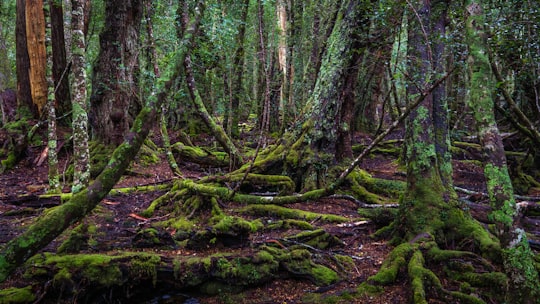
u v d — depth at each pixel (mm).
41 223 2605
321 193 5859
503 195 3129
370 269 5020
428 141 5551
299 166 8102
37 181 9672
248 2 12938
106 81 10547
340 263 5098
